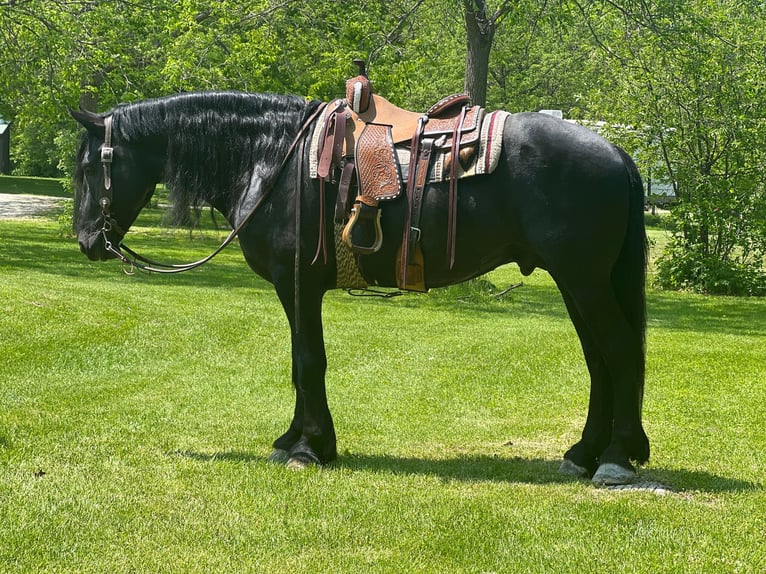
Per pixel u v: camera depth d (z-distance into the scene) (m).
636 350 4.98
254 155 5.46
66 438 6.00
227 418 6.88
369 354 9.98
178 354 9.48
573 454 5.41
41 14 17.55
